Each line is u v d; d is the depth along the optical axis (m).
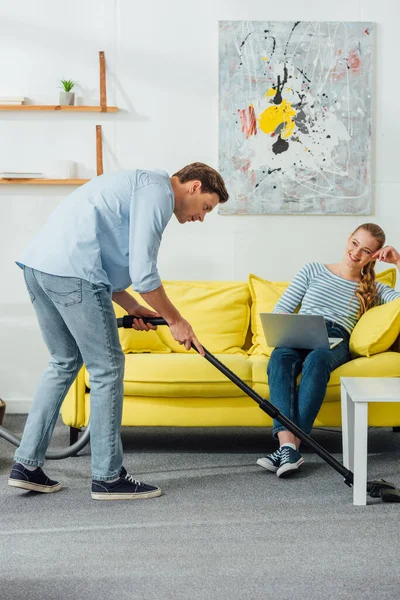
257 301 3.81
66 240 2.58
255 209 4.33
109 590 1.86
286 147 4.32
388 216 4.38
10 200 4.34
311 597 1.82
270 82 4.30
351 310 3.51
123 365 2.70
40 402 2.72
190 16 4.31
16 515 2.47
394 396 2.58
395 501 2.63
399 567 2.02
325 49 4.30
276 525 2.37
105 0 4.30
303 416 3.06
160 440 3.69
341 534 2.29
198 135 4.35
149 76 4.33
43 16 4.30
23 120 4.32
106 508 2.55
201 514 2.49
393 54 4.33
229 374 2.76
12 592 1.85
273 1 4.30
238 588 1.88
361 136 4.33
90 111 4.29
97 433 2.65
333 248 4.37
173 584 1.90
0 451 3.38
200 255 4.38
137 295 3.78
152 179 2.59
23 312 4.37
